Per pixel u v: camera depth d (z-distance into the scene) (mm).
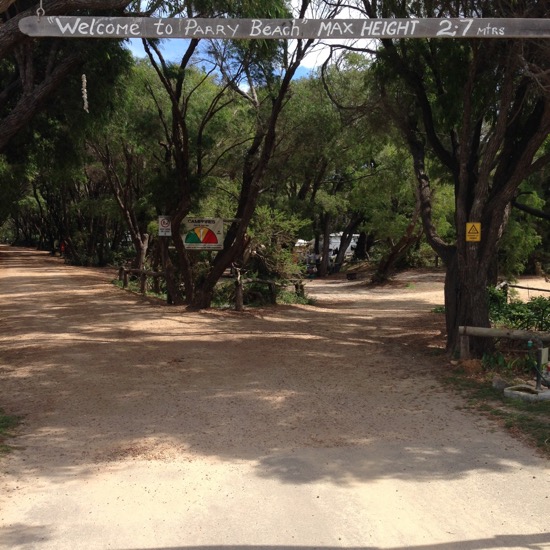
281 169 20312
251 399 7348
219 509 4301
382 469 5059
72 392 7633
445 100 10461
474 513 4223
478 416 6590
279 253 19984
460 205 9688
